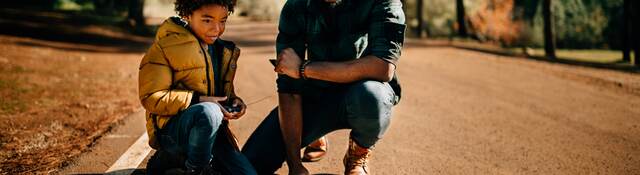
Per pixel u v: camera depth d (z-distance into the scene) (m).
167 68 2.48
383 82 2.74
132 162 3.27
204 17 2.49
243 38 15.86
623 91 6.98
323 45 2.83
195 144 2.49
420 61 10.00
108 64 8.43
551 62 11.05
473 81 7.57
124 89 6.00
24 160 3.29
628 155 3.82
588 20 17.78
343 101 2.72
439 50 12.71
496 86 7.15
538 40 18.31
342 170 3.26
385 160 3.50
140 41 14.16
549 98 6.30
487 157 3.66
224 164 2.72
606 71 9.52
